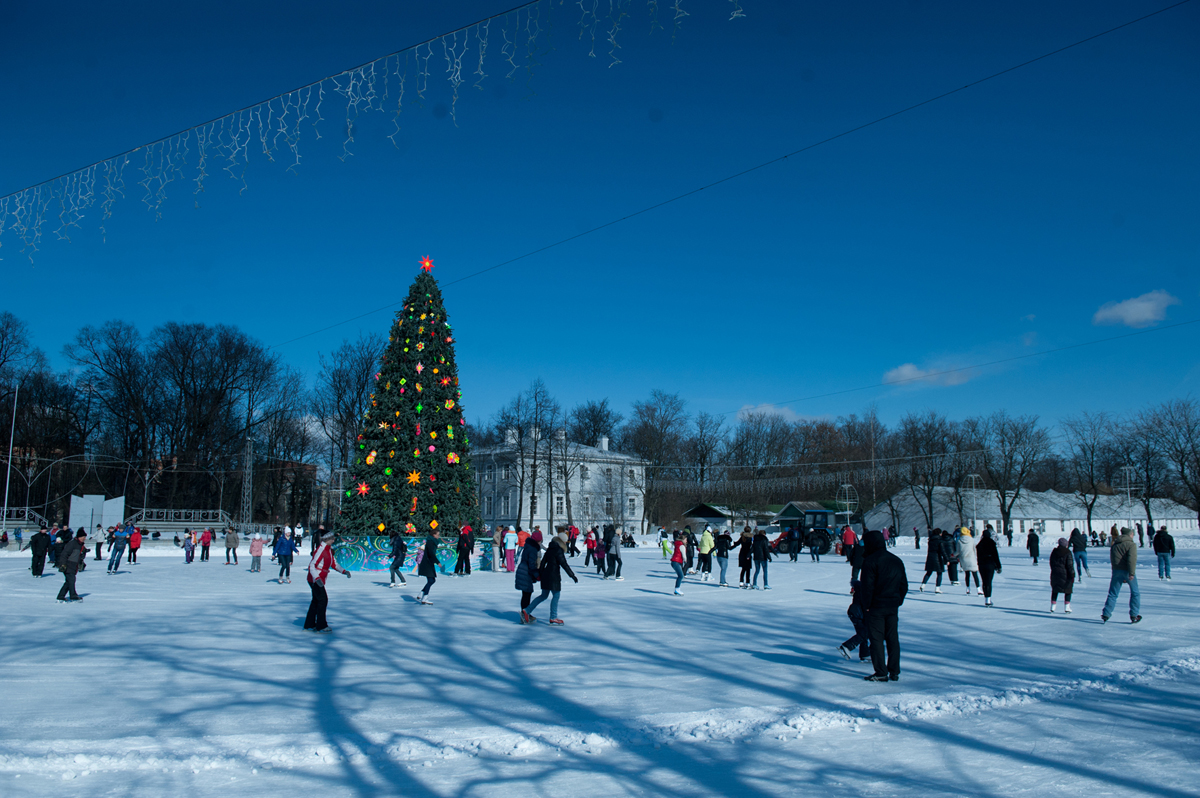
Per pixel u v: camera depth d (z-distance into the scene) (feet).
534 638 40.98
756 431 295.07
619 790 17.46
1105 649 37.45
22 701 25.99
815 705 25.59
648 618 50.03
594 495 263.29
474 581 81.51
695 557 120.06
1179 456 206.90
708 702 26.05
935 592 68.95
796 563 122.72
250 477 198.08
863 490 231.09
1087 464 234.79
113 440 214.07
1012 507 237.04
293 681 29.53
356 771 18.79
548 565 46.91
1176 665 32.76
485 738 21.43
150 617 49.70
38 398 205.26
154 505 209.05
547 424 229.25
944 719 24.00
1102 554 151.64
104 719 23.56
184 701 26.08
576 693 27.48
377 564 91.30
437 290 99.30
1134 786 17.76
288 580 80.07
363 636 41.60
